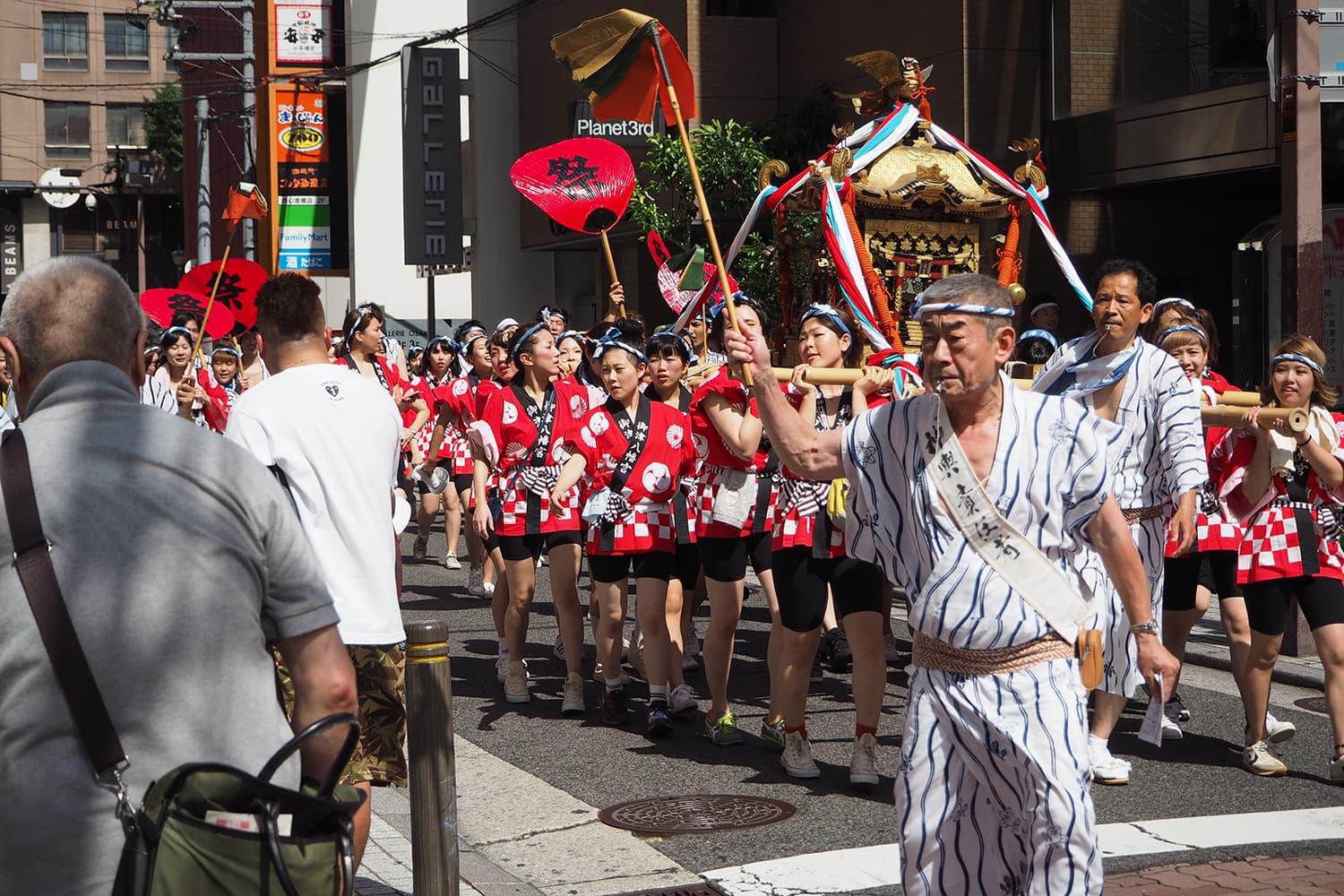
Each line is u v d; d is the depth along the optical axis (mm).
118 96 66750
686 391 8141
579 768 7113
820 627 6750
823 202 8594
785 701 6805
